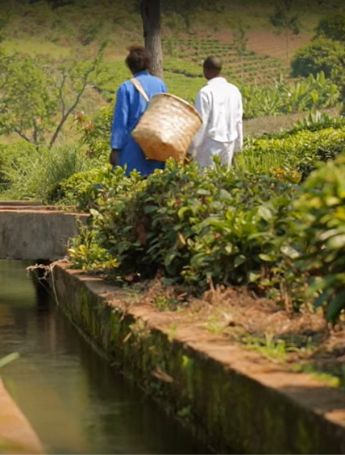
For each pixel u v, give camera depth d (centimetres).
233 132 1247
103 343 858
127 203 975
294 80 12531
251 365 565
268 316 703
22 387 763
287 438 498
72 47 12588
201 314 736
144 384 725
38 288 1401
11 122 10412
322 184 647
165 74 12788
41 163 2656
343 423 458
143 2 3058
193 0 13238
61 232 1316
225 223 804
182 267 878
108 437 629
